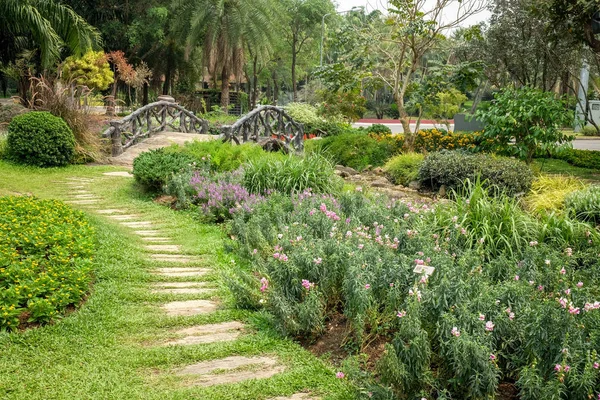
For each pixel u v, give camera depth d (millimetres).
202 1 28953
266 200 8031
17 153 11930
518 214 6645
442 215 6629
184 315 4688
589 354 3191
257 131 15289
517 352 3572
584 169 14742
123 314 4602
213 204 8188
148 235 7332
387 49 16859
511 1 17422
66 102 13281
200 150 11297
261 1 29641
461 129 22312
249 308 4914
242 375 3715
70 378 3521
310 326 4281
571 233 6336
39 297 4453
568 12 12766
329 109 23984
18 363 3645
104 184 10602
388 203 8031
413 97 15820
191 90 38219
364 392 3219
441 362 3529
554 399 2967
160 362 3832
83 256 5516
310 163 9523
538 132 11430
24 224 5895
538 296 4246
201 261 6242
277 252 4719
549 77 18922
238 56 29984
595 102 33156
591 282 4801
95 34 17781
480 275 4574
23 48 19875
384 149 15922
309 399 3439
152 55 35812
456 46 18469
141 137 15211
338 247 4805
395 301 4066
